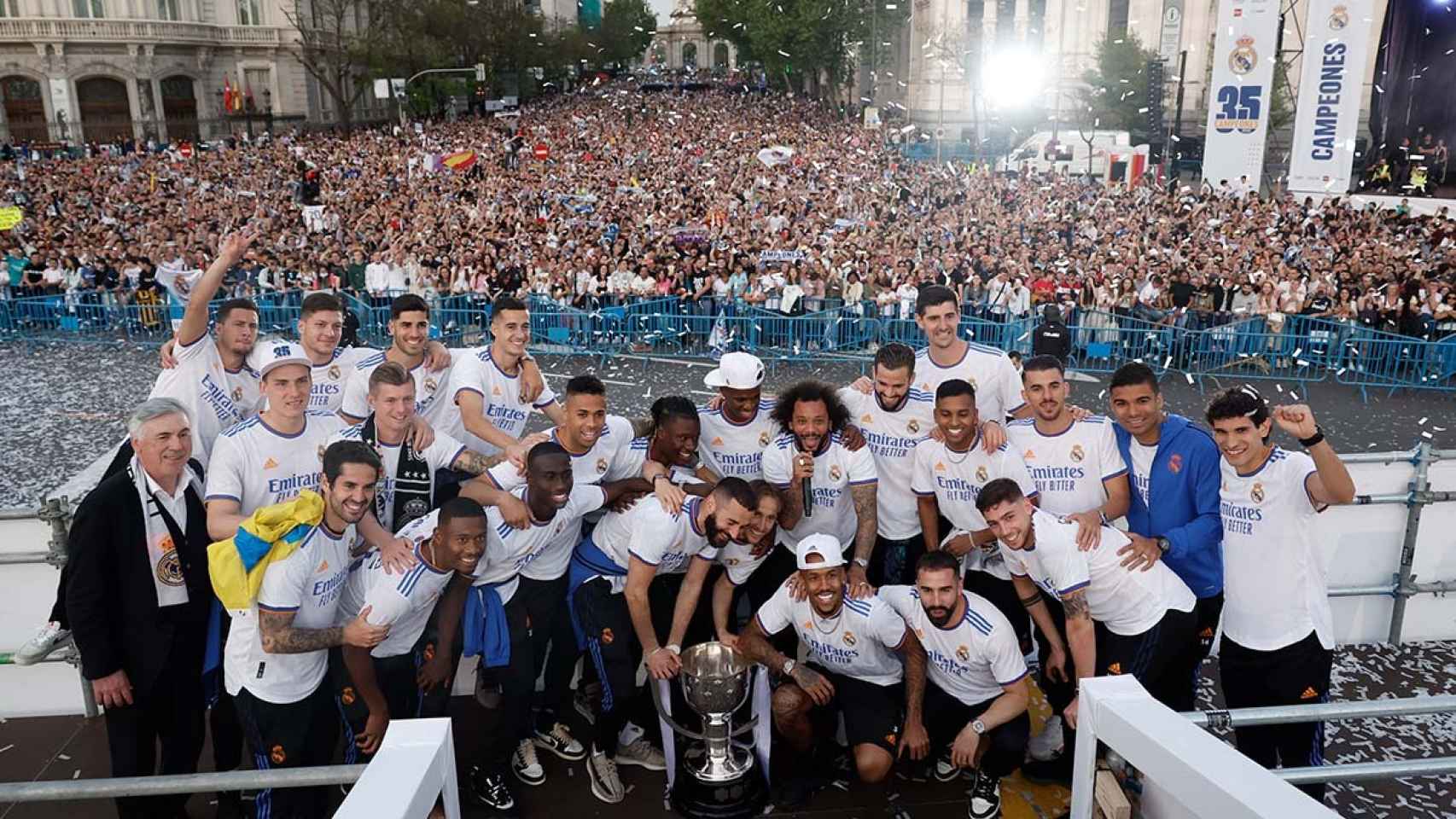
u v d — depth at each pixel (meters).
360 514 3.79
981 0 58.12
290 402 4.22
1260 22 26.00
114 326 18.05
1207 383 14.63
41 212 26.61
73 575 3.85
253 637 3.76
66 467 10.90
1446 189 28.14
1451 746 4.92
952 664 4.47
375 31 57.50
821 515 4.99
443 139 46.03
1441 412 13.01
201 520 4.16
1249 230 21.78
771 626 4.66
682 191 30.83
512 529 4.39
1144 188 29.88
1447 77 29.11
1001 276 16.09
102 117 56.56
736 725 4.78
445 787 2.62
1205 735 2.46
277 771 2.76
